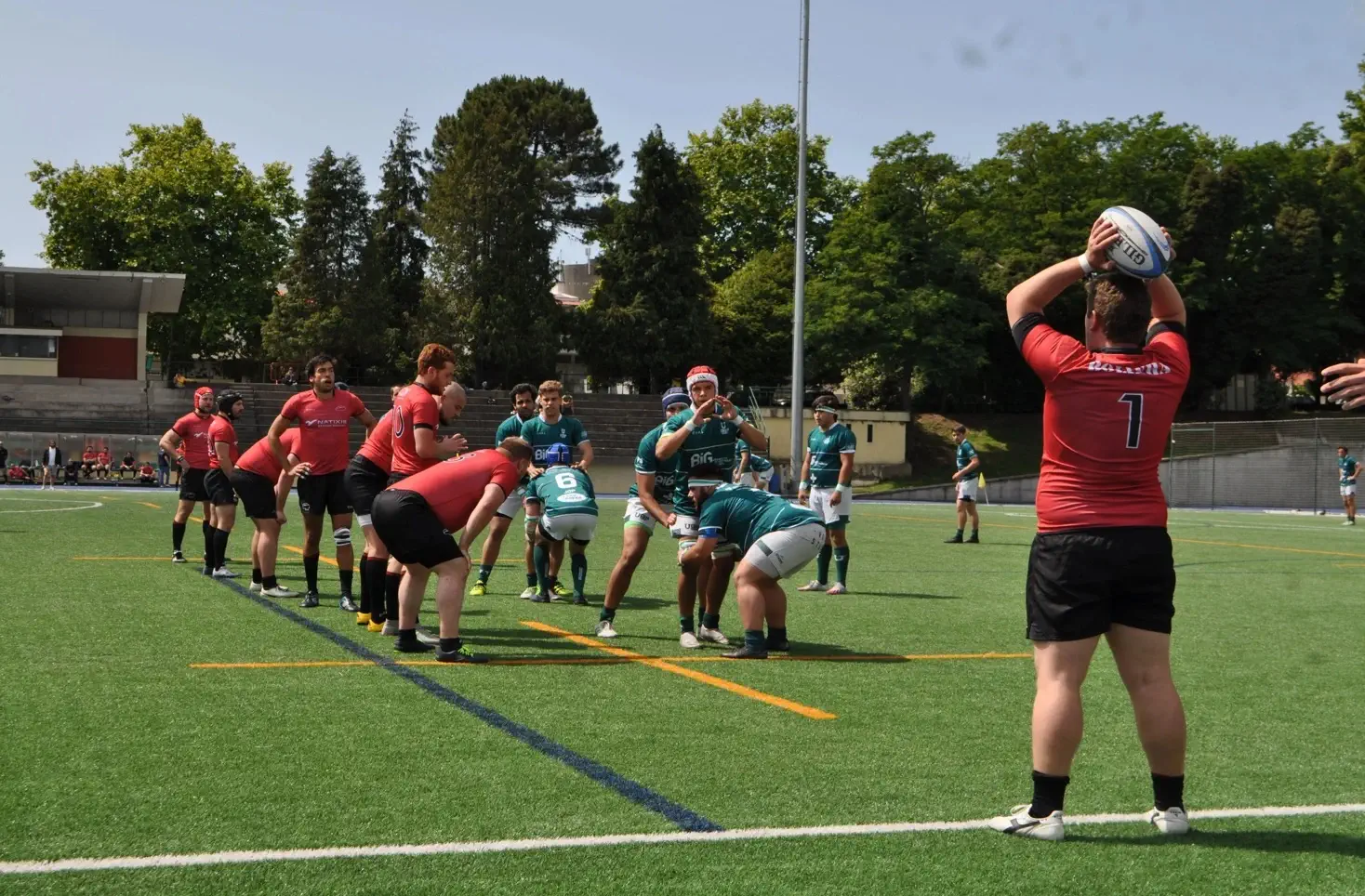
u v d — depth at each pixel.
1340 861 4.12
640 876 3.82
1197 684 7.74
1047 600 4.33
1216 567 17.20
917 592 12.92
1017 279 57.19
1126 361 4.30
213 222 61.75
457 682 7.07
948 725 6.21
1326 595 13.39
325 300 55.03
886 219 55.47
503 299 53.16
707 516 8.41
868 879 3.84
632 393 57.12
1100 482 4.29
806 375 60.06
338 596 11.20
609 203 64.12
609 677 7.39
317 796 4.66
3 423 45.50
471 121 55.72
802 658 8.31
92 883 3.66
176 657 7.68
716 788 4.89
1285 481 47.62
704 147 69.06
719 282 67.81
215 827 4.24
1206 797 4.99
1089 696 7.16
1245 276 59.75
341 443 10.20
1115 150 59.78
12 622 9.02
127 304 52.91
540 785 4.86
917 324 54.00
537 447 11.54
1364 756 5.78
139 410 47.25
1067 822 4.54
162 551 15.21
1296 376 65.81
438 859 3.94
